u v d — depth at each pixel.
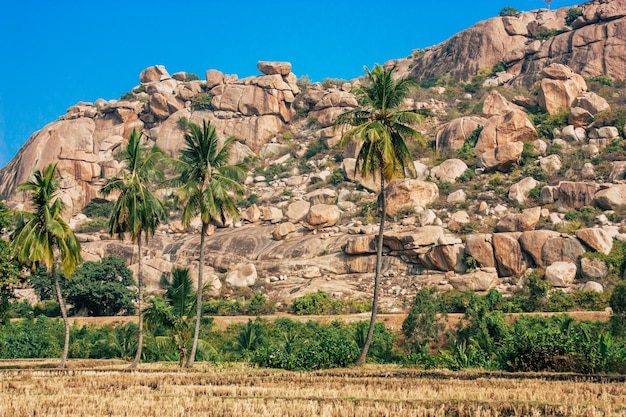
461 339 55.53
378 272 45.12
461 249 75.06
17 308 77.50
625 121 95.69
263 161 117.19
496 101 103.62
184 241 94.56
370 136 42.66
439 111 116.62
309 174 108.94
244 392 31.27
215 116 123.38
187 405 27.33
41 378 37.78
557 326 53.00
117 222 47.53
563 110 101.56
